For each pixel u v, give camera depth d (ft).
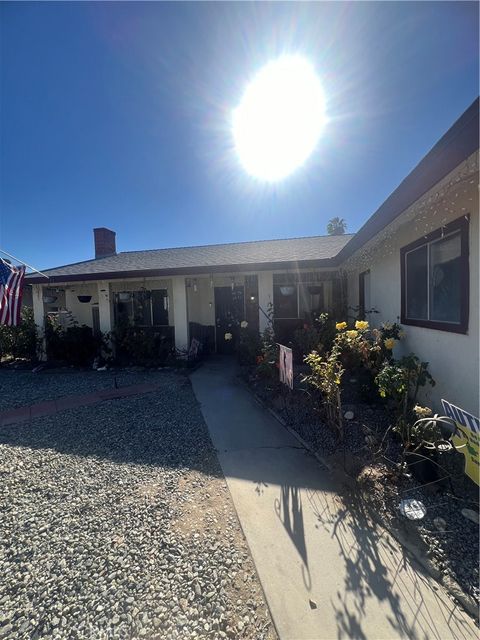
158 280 32.14
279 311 29.19
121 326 28.37
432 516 7.61
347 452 10.88
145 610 5.62
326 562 6.56
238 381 21.86
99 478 10.09
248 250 32.45
